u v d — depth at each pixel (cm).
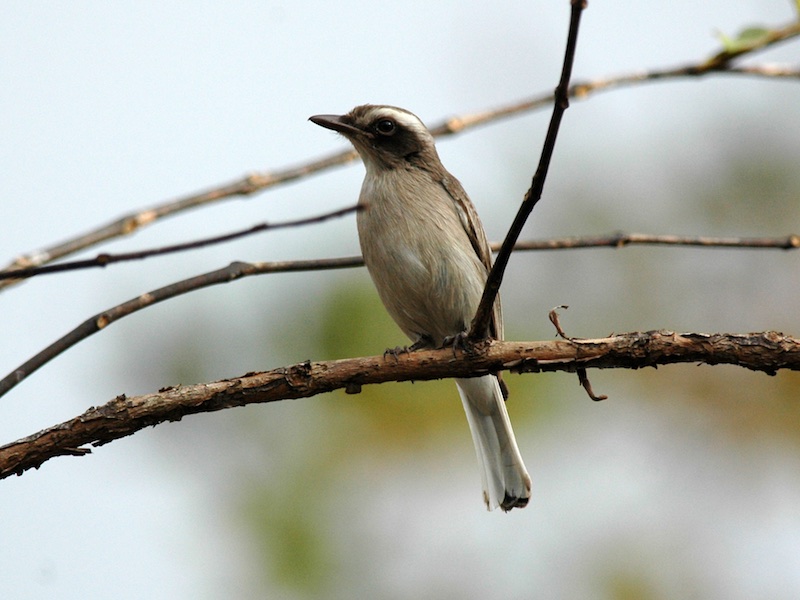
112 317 794
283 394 818
